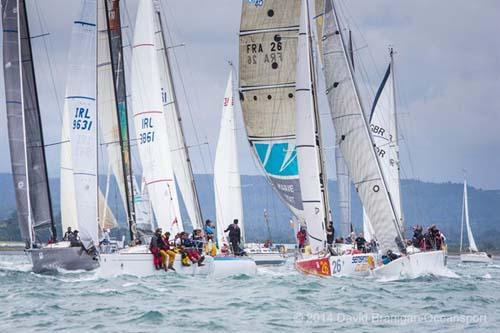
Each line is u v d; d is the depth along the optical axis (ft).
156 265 406.21
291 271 473.26
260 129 464.65
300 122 413.59
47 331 267.80
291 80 461.37
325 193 422.41
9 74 482.69
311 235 411.75
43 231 488.02
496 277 529.86
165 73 471.62
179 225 441.27
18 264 586.86
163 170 442.50
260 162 465.06
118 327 274.16
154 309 306.76
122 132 452.76
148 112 444.55
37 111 490.08
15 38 482.69
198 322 281.95
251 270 426.92
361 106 418.10
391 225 413.80
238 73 466.29
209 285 379.14
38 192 487.61
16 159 482.69
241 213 586.86
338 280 394.52
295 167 459.32
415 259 414.21
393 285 388.16
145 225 451.53
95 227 453.58
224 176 586.04
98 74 452.76
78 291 362.12
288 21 460.55
